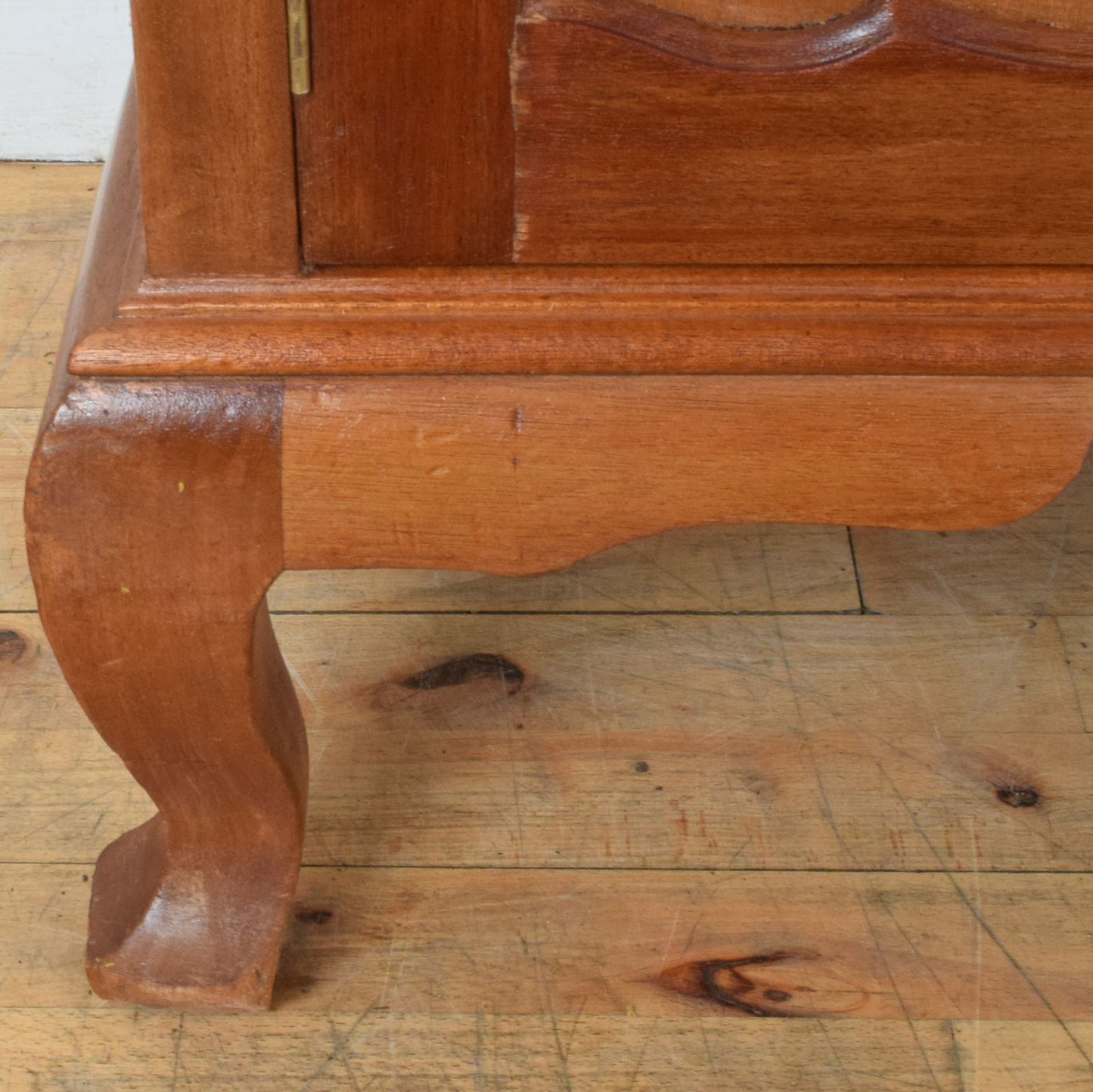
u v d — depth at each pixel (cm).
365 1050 72
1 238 130
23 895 79
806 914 79
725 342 52
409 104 47
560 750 88
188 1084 70
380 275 52
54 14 132
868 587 101
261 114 47
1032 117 48
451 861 81
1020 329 53
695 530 105
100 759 87
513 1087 71
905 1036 73
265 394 52
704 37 47
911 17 46
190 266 51
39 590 56
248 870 71
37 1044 72
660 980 76
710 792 86
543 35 46
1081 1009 75
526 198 50
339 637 96
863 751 88
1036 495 57
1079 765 88
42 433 52
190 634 58
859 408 54
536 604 99
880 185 50
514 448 54
